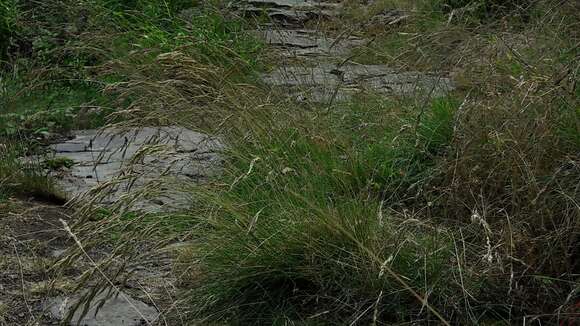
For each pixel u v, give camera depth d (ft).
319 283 13.94
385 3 38.04
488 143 16.01
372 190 17.34
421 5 36.14
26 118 25.95
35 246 17.10
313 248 13.89
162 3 37.14
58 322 14.15
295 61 21.56
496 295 13.80
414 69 21.86
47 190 20.30
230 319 14.02
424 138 18.76
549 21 21.56
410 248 14.08
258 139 16.58
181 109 17.12
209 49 20.30
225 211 14.90
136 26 32.60
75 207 18.66
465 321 13.37
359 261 13.83
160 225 15.53
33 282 15.57
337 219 14.05
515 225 14.35
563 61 18.60
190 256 14.98
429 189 16.99
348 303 13.69
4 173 20.86
